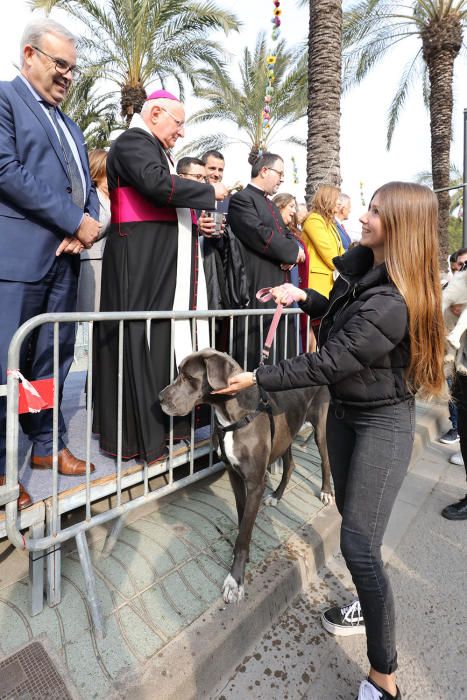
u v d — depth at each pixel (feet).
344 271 5.77
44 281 6.80
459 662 6.24
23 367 6.91
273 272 10.58
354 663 6.19
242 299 10.10
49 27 6.31
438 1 35.29
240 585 6.75
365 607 5.14
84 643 5.80
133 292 7.58
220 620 6.23
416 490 11.53
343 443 5.77
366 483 5.15
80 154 7.56
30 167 6.45
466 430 9.77
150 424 7.61
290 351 11.43
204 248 10.18
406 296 4.78
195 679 5.53
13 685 5.24
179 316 7.60
